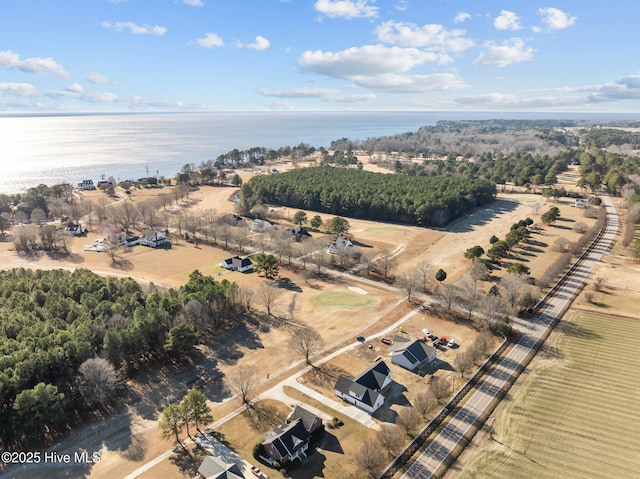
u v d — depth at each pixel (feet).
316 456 208.85
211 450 213.66
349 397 248.52
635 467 200.64
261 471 200.13
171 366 285.23
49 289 343.87
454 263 467.52
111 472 201.36
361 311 362.12
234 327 335.88
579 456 207.41
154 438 223.10
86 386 242.58
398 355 286.46
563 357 292.40
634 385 260.83
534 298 353.72
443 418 233.96
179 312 311.47
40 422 219.41
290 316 353.72
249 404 247.70
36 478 198.08
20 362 235.61
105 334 272.31
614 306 361.92
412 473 197.57
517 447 213.25
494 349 301.22
